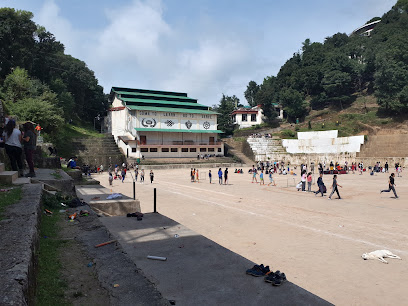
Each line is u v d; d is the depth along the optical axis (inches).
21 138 404.2
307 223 489.7
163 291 135.4
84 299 122.1
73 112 2645.2
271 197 805.2
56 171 642.2
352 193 872.3
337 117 2824.8
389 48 2709.2
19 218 184.4
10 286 94.1
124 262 163.9
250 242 384.8
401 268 289.9
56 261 162.9
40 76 2389.3
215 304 124.5
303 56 4050.2
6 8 1990.7
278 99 3602.4
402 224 478.3
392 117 2469.2
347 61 3230.8
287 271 285.0
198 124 2493.8
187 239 214.5
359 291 241.1
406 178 1350.9
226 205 676.1
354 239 393.1
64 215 280.4
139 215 277.4
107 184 1185.4
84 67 2733.8
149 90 2723.9
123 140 2166.6
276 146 2534.5
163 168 1988.2
